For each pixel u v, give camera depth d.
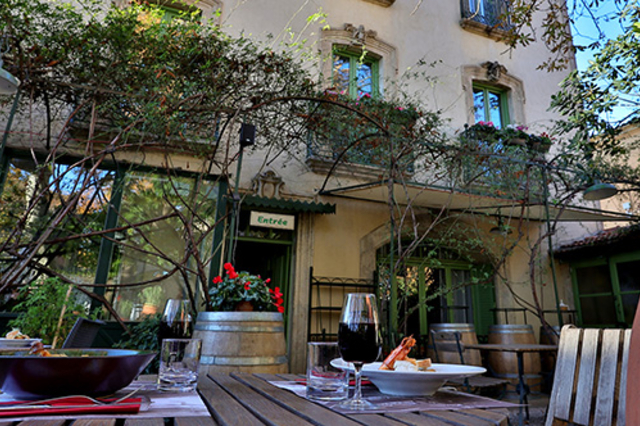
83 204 4.72
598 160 6.11
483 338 6.95
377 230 6.34
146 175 4.98
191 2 6.00
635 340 0.36
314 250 5.89
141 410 0.80
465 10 8.12
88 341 2.31
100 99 3.97
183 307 1.49
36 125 4.78
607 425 1.52
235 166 5.62
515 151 6.24
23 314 3.79
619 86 4.10
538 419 4.52
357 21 7.17
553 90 8.65
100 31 3.82
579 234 7.87
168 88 3.99
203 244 4.95
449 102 7.40
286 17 6.62
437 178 5.65
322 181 6.15
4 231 4.44
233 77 4.42
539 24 8.94
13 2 3.68
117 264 4.64
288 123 5.25
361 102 5.48
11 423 0.67
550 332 5.55
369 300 1.06
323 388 1.03
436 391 1.21
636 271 6.58
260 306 3.62
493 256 7.00
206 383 1.34
